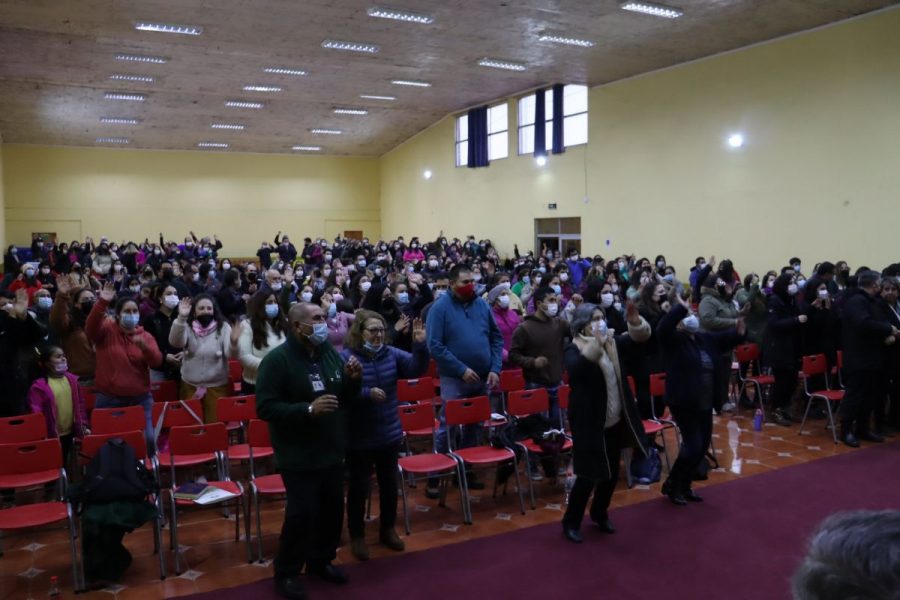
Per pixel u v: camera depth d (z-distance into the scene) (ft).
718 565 13.03
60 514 12.71
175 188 87.92
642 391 19.16
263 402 11.46
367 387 13.39
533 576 12.69
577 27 42.06
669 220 51.90
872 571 2.32
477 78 58.49
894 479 17.76
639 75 53.88
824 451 20.43
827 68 40.45
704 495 16.81
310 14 39.52
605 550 13.79
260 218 92.27
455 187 78.38
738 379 25.63
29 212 81.30
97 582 12.60
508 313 21.70
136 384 16.80
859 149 38.93
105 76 55.83
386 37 44.45
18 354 16.71
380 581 12.56
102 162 84.23
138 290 30.78
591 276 37.91
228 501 15.94
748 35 43.11
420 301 26.61
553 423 18.29
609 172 57.36
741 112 45.83
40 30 42.91
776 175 43.73
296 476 11.76
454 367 16.26
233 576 12.92
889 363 21.93
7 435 15.03
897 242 37.32
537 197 65.67
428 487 17.29
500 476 17.01
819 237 41.34
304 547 11.89
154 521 13.25
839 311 24.41
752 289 26.08
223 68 53.52
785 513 15.56
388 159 94.68
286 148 89.51
